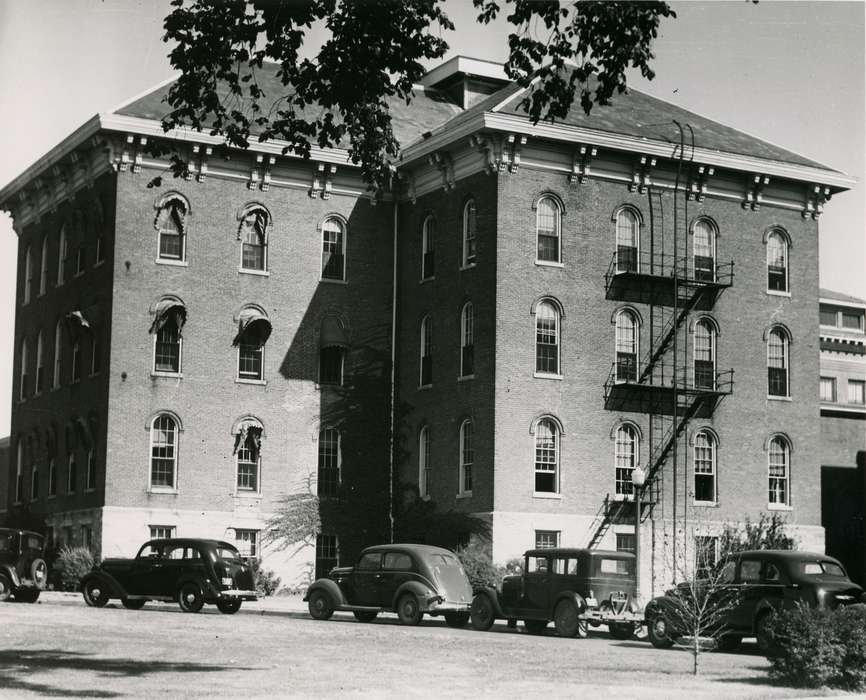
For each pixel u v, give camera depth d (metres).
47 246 56.72
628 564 32.34
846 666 20.14
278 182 52.31
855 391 81.50
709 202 51.84
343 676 20.14
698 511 50.12
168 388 49.97
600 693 18.72
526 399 47.66
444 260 51.03
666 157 50.22
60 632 26.78
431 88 60.56
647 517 49.06
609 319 49.47
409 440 52.44
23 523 54.75
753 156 51.88
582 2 22.08
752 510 51.22
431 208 52.16
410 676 20.44
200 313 50.69
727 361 51.47
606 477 48.72
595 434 48.69
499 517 46.59
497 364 47.31
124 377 49.34
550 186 48.94
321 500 51.84
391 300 53.94
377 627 32.50
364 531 52.28
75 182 53.28
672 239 50.91
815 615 20.78
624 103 53.22
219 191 51.31
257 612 38.03
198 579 36.09
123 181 49.91
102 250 50.97
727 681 21.11
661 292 50.53
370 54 23.50
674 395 48.78
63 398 53.50
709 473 50.72
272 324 51.81
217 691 17.67
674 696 18.55
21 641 24.48
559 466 47.97
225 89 51.41
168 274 50.31
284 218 52.41
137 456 49.28
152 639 25.69
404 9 23.14
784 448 52.38
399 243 54.06
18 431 58.12
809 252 53.75
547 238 48.88
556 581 32.22
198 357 50.53
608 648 28.38
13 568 39.59
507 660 23.83
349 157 24.89
